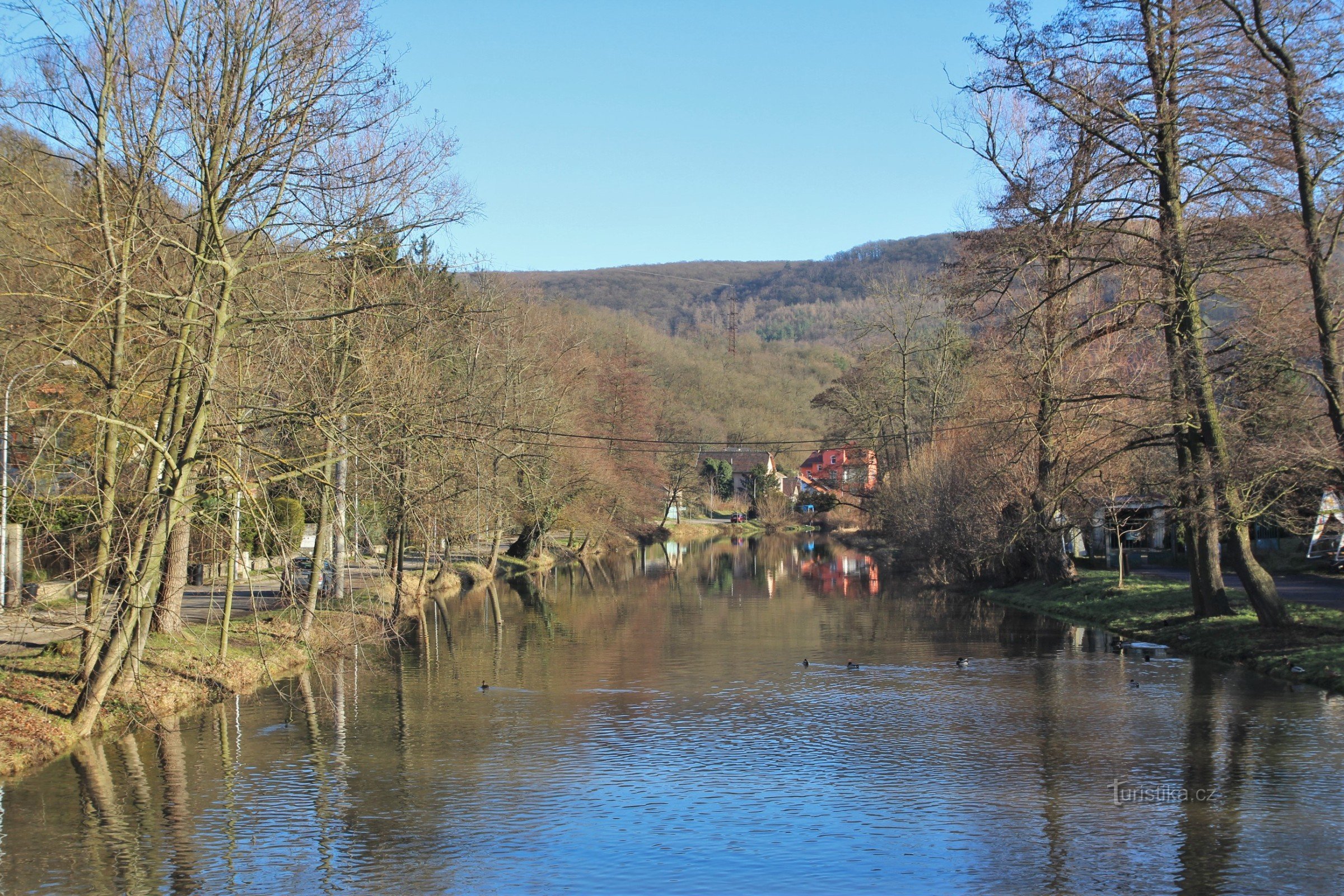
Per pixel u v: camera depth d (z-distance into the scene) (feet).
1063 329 87.97
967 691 66.49
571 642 91.25
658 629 101.30
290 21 49.57
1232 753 48.80
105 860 35.88
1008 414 111.86
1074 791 43.73
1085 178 80.38
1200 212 76.48
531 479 128.67
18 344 45.24
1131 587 107.24
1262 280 71.00
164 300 48.73
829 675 73.51
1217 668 71.46
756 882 34.35
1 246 47.03
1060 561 123.03
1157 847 37.01
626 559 225.76
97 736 50.85
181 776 46.16
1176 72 72.84
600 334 337.11
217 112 48.62
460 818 40.91
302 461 57.88
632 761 49.42
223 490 52.70
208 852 36.83
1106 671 72.13
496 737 54.29
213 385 47.98
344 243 52.65
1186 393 74.79
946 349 189.88
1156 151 76.07
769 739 53.98
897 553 202.59
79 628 49.37
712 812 41.60
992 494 121.19
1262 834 38.04
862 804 42.55
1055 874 34.53
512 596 137.18
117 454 52.70
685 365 395.75
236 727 55.31
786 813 41.45
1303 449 65.92
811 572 184.85
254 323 51.49
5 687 51.44
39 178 47.93
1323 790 42.98
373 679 71.72
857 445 217.15
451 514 100.48
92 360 52.95
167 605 61.26
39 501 51.11
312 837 38.47
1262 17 65.67
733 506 428.15
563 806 42.42
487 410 96.27
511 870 35.42
